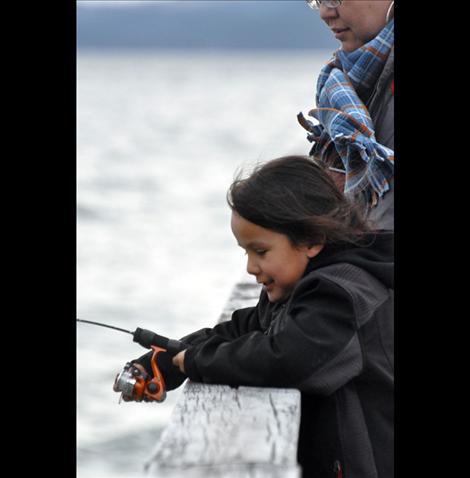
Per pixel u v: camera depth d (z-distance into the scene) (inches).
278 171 261.9
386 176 318.7
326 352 242.7
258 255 261.6
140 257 2263.8
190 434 212.2
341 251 259.6
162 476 189.2
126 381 267.1
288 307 254.4
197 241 2486.5
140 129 7081.7
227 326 298.5
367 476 253.6
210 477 189.6
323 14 342.3
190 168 4468.5
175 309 1777.8
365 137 322.3
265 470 189.9
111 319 1713.8
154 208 3137.3
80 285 1969.7
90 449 983.0
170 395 1160.8
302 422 260.1
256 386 245.6
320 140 355.9
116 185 3757.4
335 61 357.1
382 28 335.9
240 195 259.0
